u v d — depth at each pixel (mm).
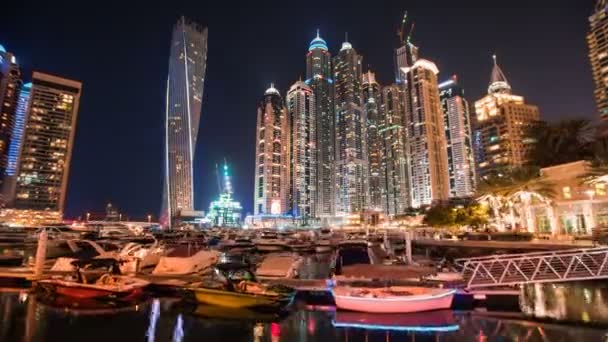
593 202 59875
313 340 20031
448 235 85500
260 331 21531
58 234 108562
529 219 69500
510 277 27547
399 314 23703
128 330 21469
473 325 22219
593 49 157875
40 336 20234
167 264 36438
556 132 81812
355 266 25672
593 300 27359
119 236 105625
